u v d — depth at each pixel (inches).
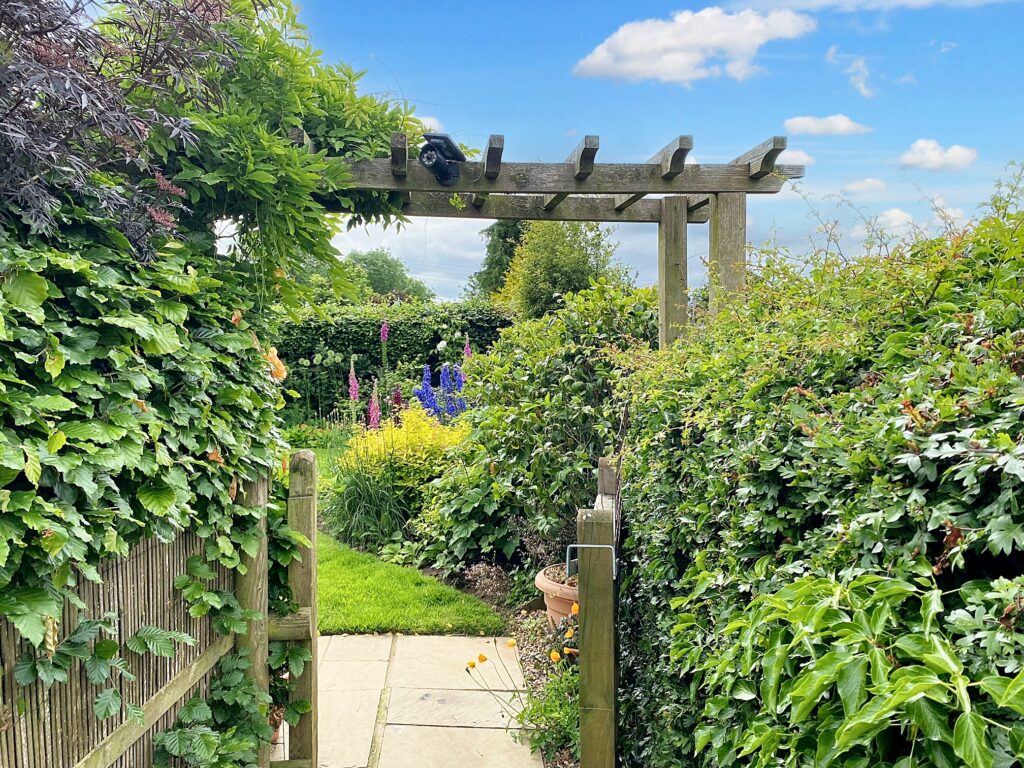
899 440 46.1
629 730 101.6
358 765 111.7
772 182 141.3
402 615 170.2
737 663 54.6
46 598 49.1
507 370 197.0
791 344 76.6
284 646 97.6
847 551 47.0
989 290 67.7
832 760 36.6
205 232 100.6
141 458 61.1
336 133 121.7
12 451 47.4
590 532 84.6
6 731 50.4
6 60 60.9
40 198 62.8
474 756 114.3
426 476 231.5
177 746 71.6
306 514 98.5
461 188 133.9
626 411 148.9
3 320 50.6
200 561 80.1
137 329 62.9
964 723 29.5
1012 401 43.2
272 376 103.0
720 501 73.7
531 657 149.9
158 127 86.1
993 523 37.6
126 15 88.3
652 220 165.9
